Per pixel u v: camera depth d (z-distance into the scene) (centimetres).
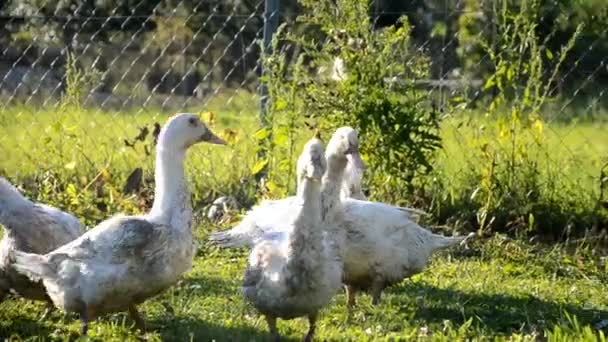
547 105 967
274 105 816
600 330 575
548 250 785
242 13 1157
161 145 571
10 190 592
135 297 557
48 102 1030
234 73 1147
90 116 988
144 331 580
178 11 1144
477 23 975
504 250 775
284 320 594
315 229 530
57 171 874
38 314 620
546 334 569
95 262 544
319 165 519
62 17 977
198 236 794
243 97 973
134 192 841
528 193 824
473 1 981
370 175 813
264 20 887
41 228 593
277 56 841
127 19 1006
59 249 555
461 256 779
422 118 827
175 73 1177
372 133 805
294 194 824
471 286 694
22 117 1008
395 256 640
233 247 700
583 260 763
